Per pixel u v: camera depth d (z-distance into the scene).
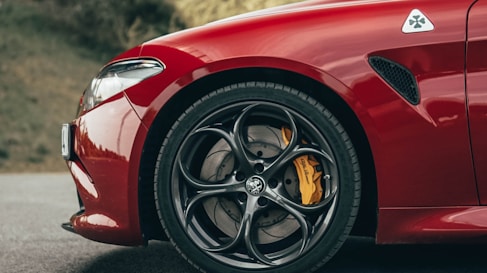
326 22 1.90
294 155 1.86
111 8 16.41
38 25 16.00
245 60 1.86
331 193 1.84
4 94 13.40
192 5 15.81
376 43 1.85
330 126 1.84
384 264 2.16
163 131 1.98
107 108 1.96
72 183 6.28
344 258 2.27
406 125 1.80
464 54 1.83
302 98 1.85
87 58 15.58
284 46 1.86
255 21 1.96
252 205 1.87
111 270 2.19
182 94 1.95
